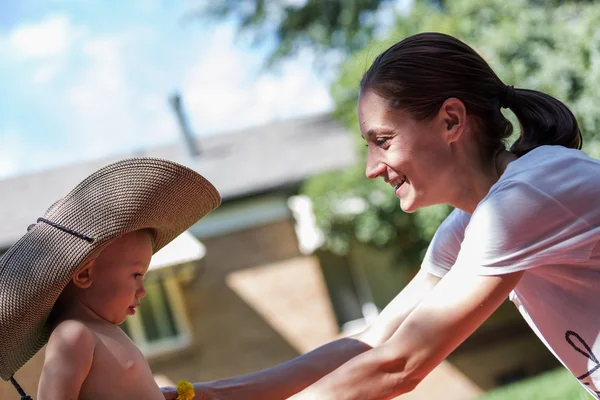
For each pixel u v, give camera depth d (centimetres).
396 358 193
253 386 236
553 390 848
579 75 1101
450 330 192
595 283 198
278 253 1385
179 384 221
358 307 1427
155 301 1323
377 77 209
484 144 213
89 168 1662
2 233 1359
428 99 205
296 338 1358
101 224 194
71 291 202
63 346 192
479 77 211
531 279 206
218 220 1379
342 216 1356
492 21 1238
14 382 208
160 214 203
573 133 214
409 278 1428
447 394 1399
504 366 1416
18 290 191
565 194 192
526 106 216
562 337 209
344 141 1591
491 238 192
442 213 1315
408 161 209
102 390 196
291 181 1386
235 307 1352
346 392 192
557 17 1168
